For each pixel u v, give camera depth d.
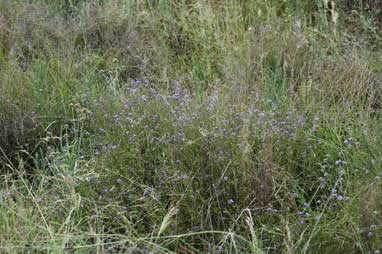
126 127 3.82
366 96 4.54
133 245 2.90
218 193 3.22
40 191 3.33
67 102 4.29
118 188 3.38
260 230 3.08
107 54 5.39
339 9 5.73
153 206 3.23
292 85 4.43
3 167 3.73
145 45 5.43
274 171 3.30
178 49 5.53
